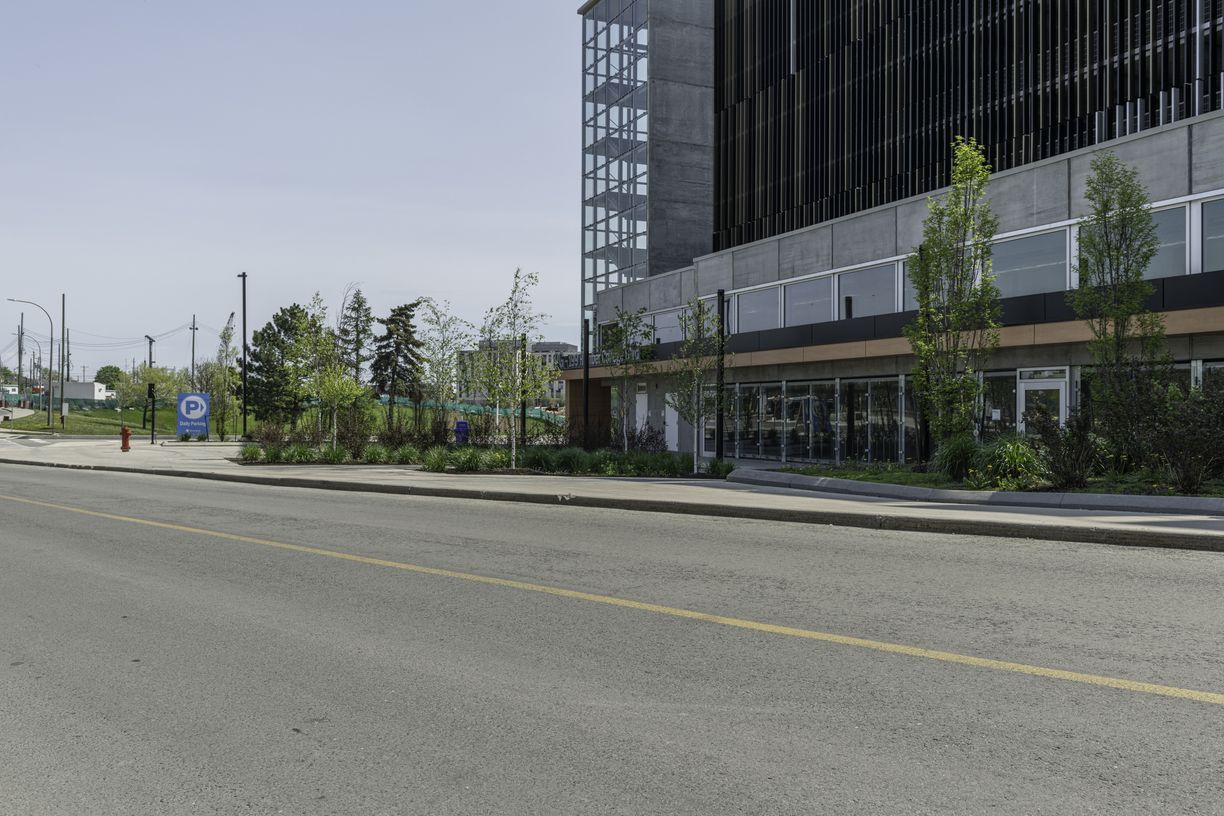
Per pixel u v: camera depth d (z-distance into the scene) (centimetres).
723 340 2575
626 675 521
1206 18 2739
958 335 1950
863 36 3972
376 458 2972
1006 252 2338
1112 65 3009
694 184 4778
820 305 3006
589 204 5159
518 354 3081
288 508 1534
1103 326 1742
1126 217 1719
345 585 806
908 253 2650
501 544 1061
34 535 1180
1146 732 422
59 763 403
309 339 3525
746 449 3191
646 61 4753
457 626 646
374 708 470
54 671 544
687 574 848
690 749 407
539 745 415
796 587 780
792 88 4322
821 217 4138
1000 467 1645
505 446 3212
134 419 9606
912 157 3706
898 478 1838
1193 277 1805
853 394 2748
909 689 489
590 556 962
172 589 796
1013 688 489
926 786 364
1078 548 1018
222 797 366
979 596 737
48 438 6156
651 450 3020
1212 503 1273
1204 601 713
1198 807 344
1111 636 599
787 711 457
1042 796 354
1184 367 1888
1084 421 1623
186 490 1984
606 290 4481
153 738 432
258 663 556
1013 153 3288
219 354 6781
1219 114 1891
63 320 7256
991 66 3397
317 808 354
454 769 389
